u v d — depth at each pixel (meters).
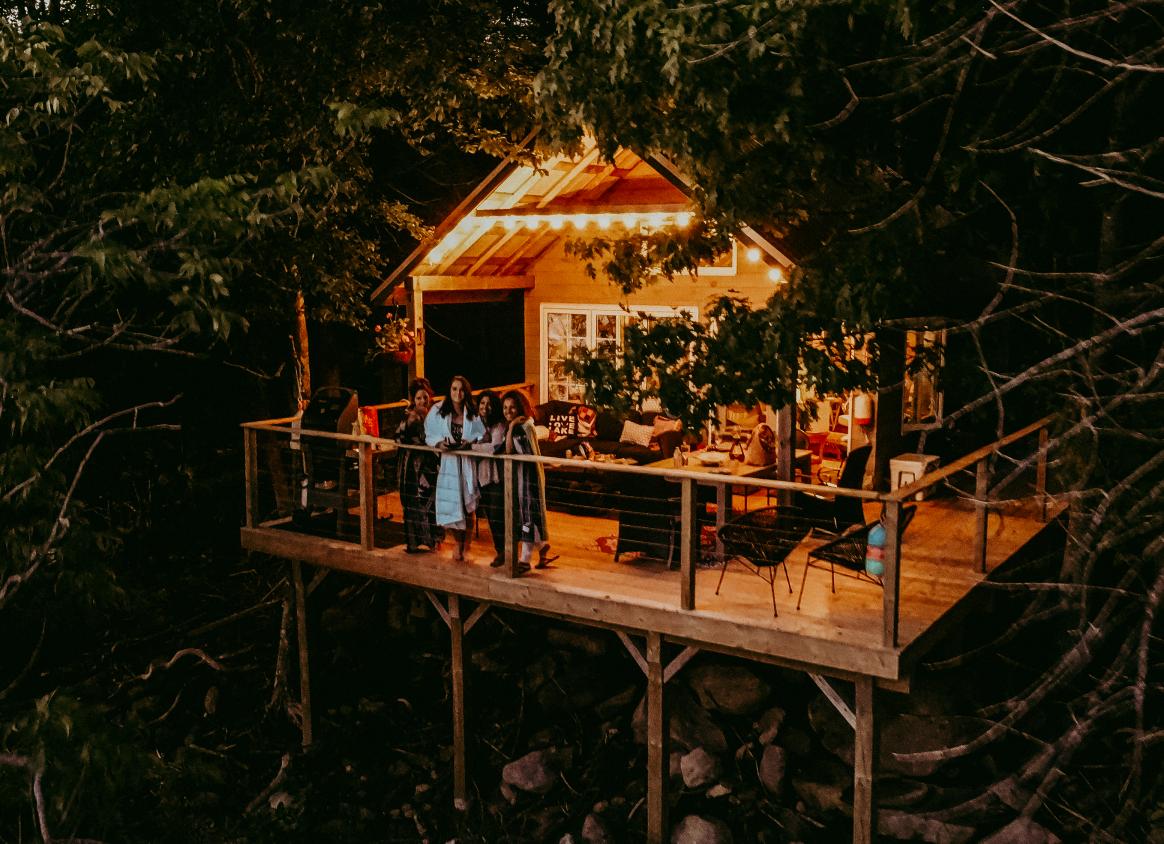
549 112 8.70
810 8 7.32
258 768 12.48
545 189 13.10
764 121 7.77
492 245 14.15
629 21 7.54
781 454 10.68
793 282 8.64
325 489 12.95
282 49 12.13
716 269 13.59
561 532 11.88
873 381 8.75
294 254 13.33
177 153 11.71
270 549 12.30
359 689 13.45
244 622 15.80
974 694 10.73
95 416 16.52
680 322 8.91
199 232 7.47
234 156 11.98
